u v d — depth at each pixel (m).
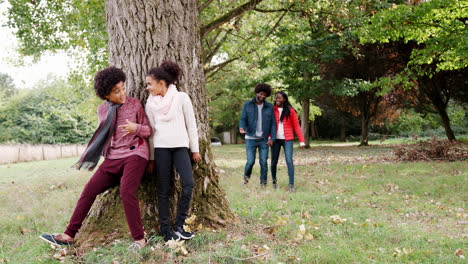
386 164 10.09
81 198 3.06
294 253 2.96
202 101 3.81
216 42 16.94
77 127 45.00
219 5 11.95
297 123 6.36
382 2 13.94
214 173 3.81
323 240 3.35
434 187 6.30
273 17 15.64
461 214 4.43
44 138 43.12
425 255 3.01
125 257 2.80
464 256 2.96
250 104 6.43
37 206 5.10
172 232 3.15
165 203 3.21
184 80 3.63
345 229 3.71
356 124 41.66
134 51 3.54
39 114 44.53
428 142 11.14
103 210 3.43
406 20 10.67
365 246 3.24
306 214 4.21
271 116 6.30
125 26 3.56
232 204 4.84
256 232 3.48
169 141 3.17
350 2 13.08
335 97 23.02
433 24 10.73
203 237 3.21
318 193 5.94
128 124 2.99
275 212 4.48
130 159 3.00
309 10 13.18
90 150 3.03
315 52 17.27
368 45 18.70
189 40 3.71
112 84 2.99
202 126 3.77
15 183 8.47
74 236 3.09
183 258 2.82
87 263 2.75
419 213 4.59
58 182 7.83
